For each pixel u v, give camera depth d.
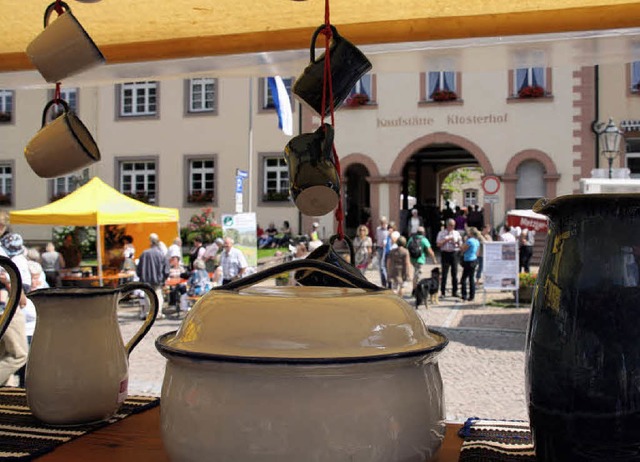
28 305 4.43
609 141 13.19
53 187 23.31
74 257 12.02
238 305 0.69
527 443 0.97
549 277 0.80
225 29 1.79
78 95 22.95
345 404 0.63
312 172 1.05
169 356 0.69
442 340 0.75
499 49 1.83
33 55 1.24
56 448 0.98
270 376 0.63
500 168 20.06
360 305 0.69
